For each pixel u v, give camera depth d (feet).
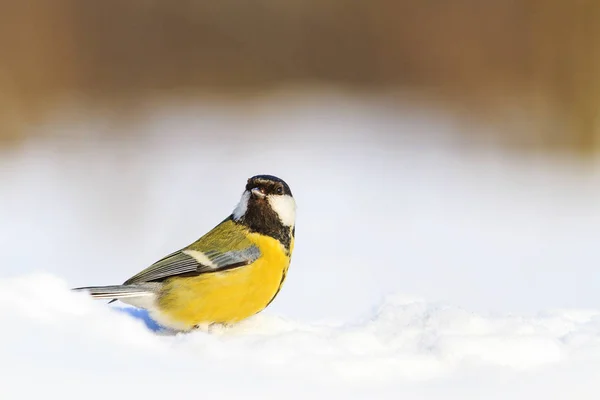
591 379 16.56
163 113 98.58
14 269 40.75
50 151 78.38
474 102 88.43
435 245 48.32
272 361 17.10
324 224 53.62
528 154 81.61
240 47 109.29
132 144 82.89
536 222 55.21
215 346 17.74
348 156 79.10
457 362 17.40
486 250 47.21
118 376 15.57
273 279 20.58
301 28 108.58
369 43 107.04
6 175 68.49
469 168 75.41
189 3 105.19
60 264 42.42
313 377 16.35
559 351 17.99
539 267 43.11
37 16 84.69
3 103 80.89
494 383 16.38
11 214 55.21
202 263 19.90
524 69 83.66
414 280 39.50
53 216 54.65
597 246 48.24
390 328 19.83
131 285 19.85
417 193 64.49
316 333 19.43
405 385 16.17
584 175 72.18
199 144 83.41
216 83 108.58
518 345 17.94
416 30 101.19
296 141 86.12
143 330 18.52
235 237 20.42
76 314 18.49
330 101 105.60
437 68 95.45
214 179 65.62
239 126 93.97
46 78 84.99
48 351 16.43
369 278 39.65
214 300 19.92
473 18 89.51
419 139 88.17
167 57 104.73
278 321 20.92
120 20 99.35
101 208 55.52
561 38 80.74
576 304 34.78
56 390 14.78
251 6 109.81
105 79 96.37
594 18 79.25
